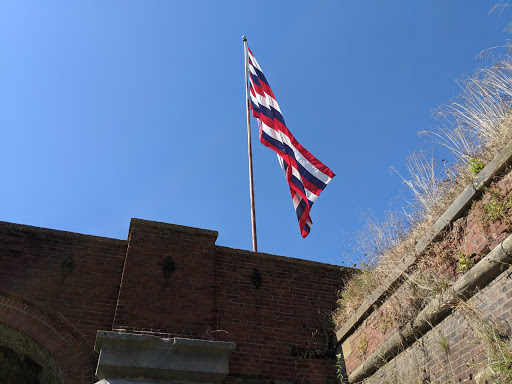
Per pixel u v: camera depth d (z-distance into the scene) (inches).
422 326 218.8
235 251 324.8
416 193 252.2
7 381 334.3
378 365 253.3
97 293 281.9
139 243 299.7
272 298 315.0
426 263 226.7
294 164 406.9
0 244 280.5
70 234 296.7
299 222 378.9
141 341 247.8
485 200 195.2
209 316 284.0
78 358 257.8
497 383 167.0
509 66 214.1
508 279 174.9
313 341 305.9
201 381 251.6
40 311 267.3
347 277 341.7
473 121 221.1
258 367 283.0
